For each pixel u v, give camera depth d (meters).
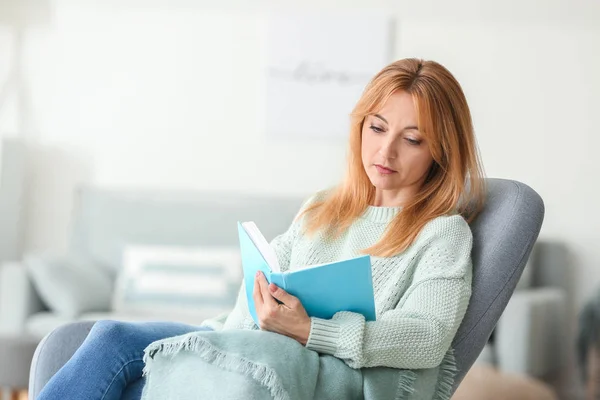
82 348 2.20
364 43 5.73
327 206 2.57
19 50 5.88
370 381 2.09
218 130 5.82
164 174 5.82
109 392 2.17
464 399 4.00
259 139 5.80
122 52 5.85
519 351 4.68
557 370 5.01
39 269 4.70
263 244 2.16
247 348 1.98
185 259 5.18
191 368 2.00
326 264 2.04
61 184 5.85
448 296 2.18
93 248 5.39
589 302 5.13
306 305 2.10
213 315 5.01
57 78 5.87
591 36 5.60
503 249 2.30
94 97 5.86
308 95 5.77
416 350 2.10
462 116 2.38
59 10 5.88
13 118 5.88
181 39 5.84
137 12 5.85
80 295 4.73
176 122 5.82
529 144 5.64
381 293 2.31
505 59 5.65
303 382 1.98
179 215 5.38
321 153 5.77
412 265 2.30
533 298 4.83
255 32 5.80
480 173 2.46
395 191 2.48
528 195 2.38
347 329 2.06
